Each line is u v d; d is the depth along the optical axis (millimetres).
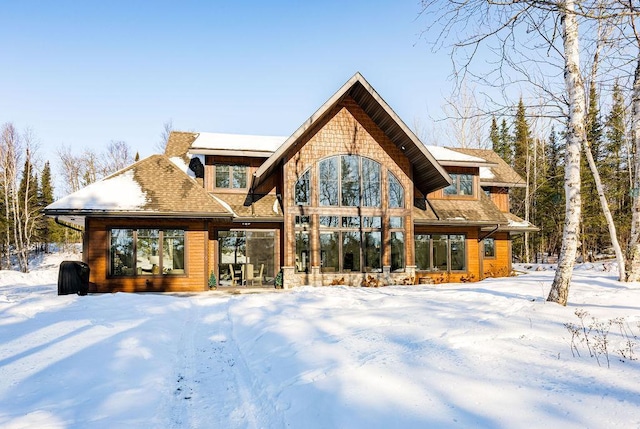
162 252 16438
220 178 18500
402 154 18797
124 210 15453
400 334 7016
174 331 8562
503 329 7109
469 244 20812
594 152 29719
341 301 11086
